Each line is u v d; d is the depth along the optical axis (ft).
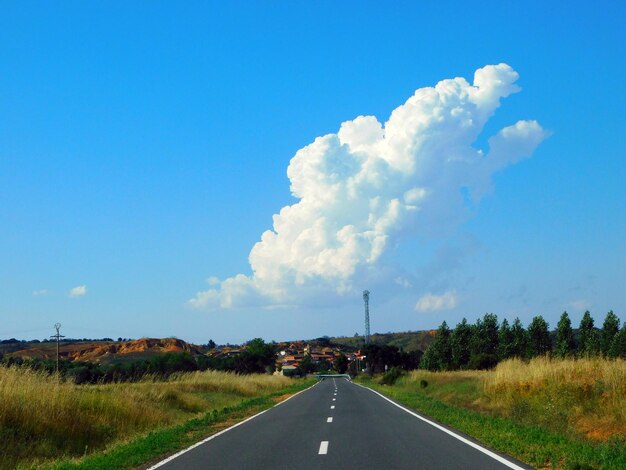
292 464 42.60
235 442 56.95
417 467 39.63
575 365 87.76
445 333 315.37
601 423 58.59
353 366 528.63
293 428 69.21
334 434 61.31
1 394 56.03
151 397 96.63
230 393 152.25
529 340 265.13
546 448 44.68
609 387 67.41
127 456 47.73
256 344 424.46
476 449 47.60
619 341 222.89
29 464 48.52
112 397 76.48
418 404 104.99
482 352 290.56
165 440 57.52
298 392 186.91
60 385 66.28
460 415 77.97
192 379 154.20
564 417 64.59
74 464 44.96
